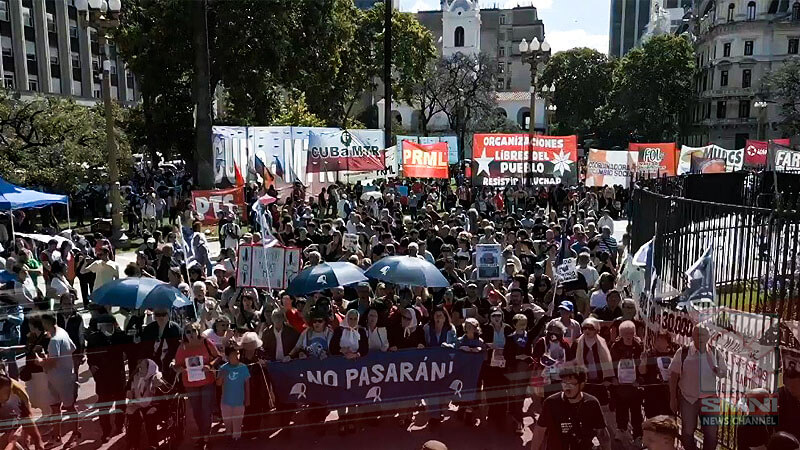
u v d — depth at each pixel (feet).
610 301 26.45
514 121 273.13
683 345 21.49
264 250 31.24
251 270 31.30
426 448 12.13
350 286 33.24
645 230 33.88
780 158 78.33
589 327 22.12
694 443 20.51
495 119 235.40
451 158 110.42
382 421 24.86
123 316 33.73
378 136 72.38
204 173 70.03
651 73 218.79
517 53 357.82
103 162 80.69
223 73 94.84
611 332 25.03
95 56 179.01
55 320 24.43
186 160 110.52
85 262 38.58
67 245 39.29
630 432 22.26
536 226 46.14
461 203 84.53
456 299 27.61
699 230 26.14
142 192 94.73
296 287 27.17
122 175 87.40
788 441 13.26
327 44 107.24
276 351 24.89
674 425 13.99
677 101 225.56
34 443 20.83
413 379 24.79
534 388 24.08
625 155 72.79
